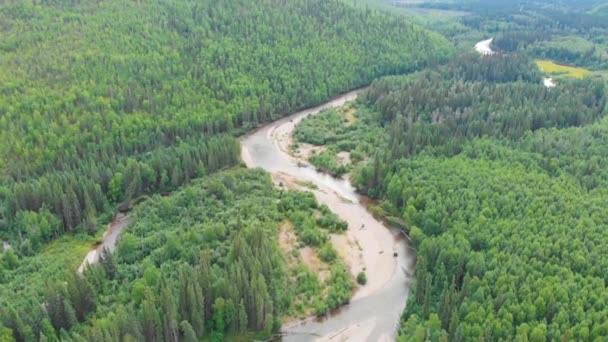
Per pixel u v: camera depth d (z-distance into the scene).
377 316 125.31
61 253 145.00
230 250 130.88
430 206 150.50
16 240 146.75
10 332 103.06
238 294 114.88
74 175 161.50
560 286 111.75
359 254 146.75
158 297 113.94
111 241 152.62
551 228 131.75
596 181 155.75
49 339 105.88
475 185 154.38
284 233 151.00
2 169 165.25
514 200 145.25
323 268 139.50
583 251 122.75
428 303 117.56
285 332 120.00
